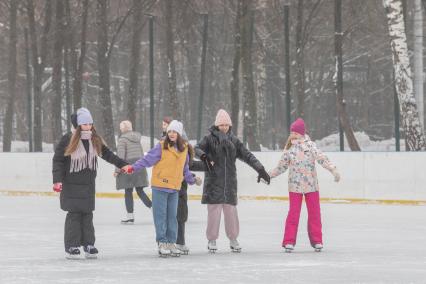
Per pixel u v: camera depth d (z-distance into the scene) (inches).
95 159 818.2
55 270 739.4
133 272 725.3
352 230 1119.0
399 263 782.5
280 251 891.4
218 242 979.9
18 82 4185.5
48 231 1136.8
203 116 4372.5
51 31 3722.9
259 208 1505.9
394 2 2098.9
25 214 1424.7
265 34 3885.3
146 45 4781.0
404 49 2092.8
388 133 4340.6
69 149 802.8
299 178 882.1
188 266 762.8
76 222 821.2
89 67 4306.1
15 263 791.1
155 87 4975.4
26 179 2005.4
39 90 3149.6
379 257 830.5
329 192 1651.1
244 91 2790.4
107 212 1457.9
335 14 2551.7
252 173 1738.4
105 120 2955.2
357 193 1627.7
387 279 681.0
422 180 1571.1
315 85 4315.9
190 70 4335.6
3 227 1195.3
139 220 1304.1
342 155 1642.5
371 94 4333.2
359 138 3427.7
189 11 3107.8
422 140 2075.5
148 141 2854.3
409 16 3865.7
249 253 871.7
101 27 2965.1
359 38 4035.4
